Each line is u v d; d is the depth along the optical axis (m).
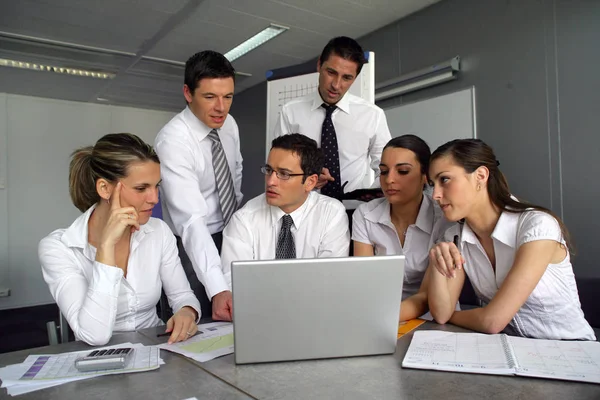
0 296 5.75
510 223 1.37
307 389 0.88
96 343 1.19
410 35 4.47
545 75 3.41
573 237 3.26
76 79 5.82
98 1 4.00
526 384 0.87
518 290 1.23
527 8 3.51
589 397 0.81
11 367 1.01
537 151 3.47
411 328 1.30
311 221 1.89
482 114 3.85
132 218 1.28
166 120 7.55
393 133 4.66
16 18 4.26
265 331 1.01
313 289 1.01
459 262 1.28
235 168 2.41
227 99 1.95
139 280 1.48
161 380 0.94
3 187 5.91
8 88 5.98
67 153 6.51
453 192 1.37
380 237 1.84
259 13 4.34
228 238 1.88
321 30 4.79
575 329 1.35
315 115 2.48
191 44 5.02
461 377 0.92
